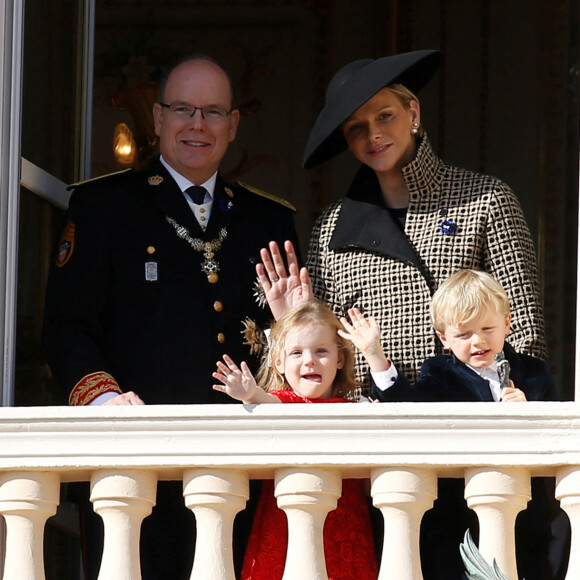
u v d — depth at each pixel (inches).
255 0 1275.8
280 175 1261.1
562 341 1213.7
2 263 643.5
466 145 1255.5
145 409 546.0
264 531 595.5
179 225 684.1
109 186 689.6
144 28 1245.7
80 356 639.1
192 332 661.9
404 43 1272.1
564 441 526.0
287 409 539.8
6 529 584.4
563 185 1241.4
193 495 543.2
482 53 1264.8
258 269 653.9
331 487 538.9
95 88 1210.6
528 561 595.2
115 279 668.1
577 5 1253.7
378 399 592.1
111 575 541.6
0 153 647.8
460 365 604.4
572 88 1249.4
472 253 657.0
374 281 665.6
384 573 530.0
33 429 549.0
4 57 650.8
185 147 696.4
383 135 674.2
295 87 1272.1
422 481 534.3
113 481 546.0
